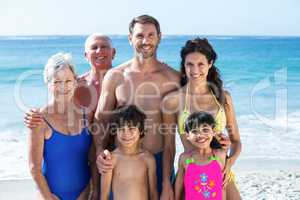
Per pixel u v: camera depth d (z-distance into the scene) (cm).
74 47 4141
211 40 4734
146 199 500
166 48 3625
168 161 516
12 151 1188
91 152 516
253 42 4391
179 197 503
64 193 481
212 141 499
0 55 3172
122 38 5294
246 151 1187
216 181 485
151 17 509
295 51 3306
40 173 460
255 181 922
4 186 890
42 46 3966
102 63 621
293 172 988
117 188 491
